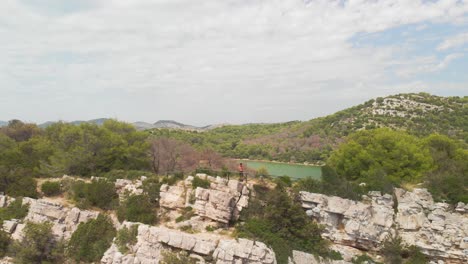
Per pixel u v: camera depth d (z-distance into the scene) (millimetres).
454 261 37438
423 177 45281
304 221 39781
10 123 94500
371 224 40188
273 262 36250
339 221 41656
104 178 51719
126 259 37156
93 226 43531
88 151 57875
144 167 60219
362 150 49781
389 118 117750
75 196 49781
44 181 54875
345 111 142625
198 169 47938
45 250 42375
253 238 37781
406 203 41500
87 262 40781
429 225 39750
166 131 139375
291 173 75250
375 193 42500
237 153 119438
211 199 41031
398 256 37438
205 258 35938
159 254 37250
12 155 59031
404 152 48594
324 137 119188
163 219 42750
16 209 48188
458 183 41781
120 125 70500
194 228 40031
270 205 40469
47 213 46312
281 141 128125
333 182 43344
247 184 43844
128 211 43000
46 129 79188
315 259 37938
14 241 43000
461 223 38875
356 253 39312
